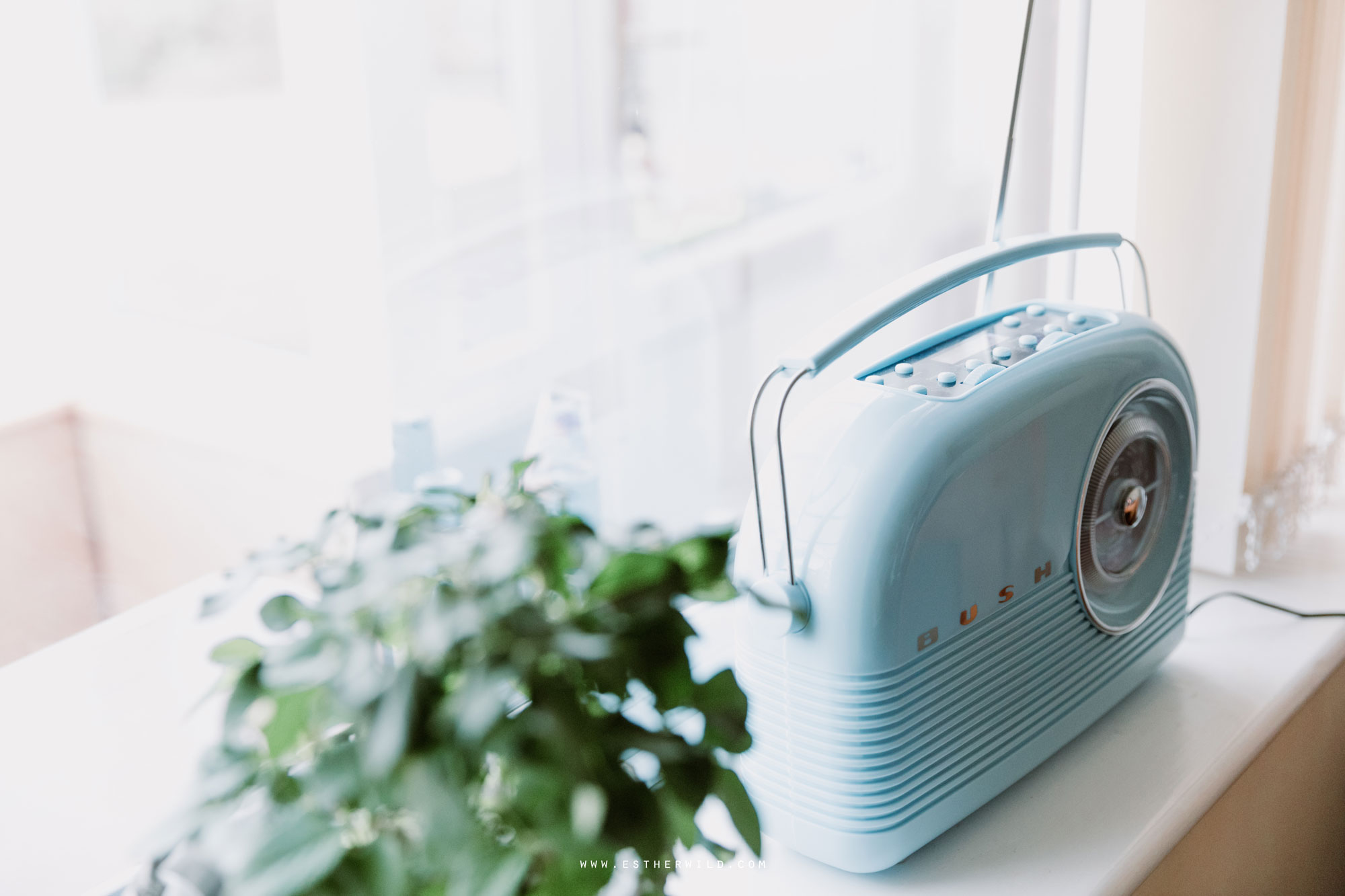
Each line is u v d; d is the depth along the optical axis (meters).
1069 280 1.03
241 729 0.43
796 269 1.20
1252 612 0.96
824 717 0.63
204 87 0.74
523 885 0.44
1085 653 0.75
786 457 0.65
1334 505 1.17
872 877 0.69
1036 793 0.75
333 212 0.82
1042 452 0.67
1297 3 0.89
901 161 1.16
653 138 1.08
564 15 0.97
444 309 0.92
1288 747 0.90
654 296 1.12
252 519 0.81
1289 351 1.01
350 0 0.80
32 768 0.68
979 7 1.09
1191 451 0.81
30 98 0.67
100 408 0.72
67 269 0.70
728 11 1.09
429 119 0.88
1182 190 0.96
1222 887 0.84
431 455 0.88
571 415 0.98
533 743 0.41
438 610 0.40
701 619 0.92
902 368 0.68
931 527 0.61
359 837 0.42
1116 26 0.95
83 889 0.66
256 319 0.79
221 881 0.42
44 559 0.71
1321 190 1.00
